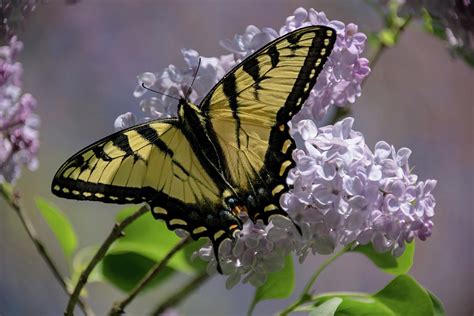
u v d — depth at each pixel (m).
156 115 1.07
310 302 1.09
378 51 1.17
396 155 1.05
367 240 1.04
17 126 1.14
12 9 1.11
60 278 1.11
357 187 1.03
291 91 1.04
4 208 1.38
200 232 1.04
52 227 1.15
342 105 1.06
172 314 1.19
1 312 1.32
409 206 1.04
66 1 1.17
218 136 1.05
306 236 1.03
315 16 1.06
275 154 1.04
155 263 1.14
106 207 1.46
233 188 1.05
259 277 1.04
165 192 1.05
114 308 1.08
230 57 1.07
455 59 1.14
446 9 1.12
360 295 1.08
